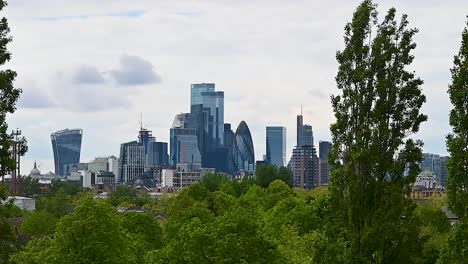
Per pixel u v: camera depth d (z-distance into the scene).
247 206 116.38
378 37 45.81
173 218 94.44
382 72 45.47
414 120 45.16
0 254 43.56
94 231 54.81
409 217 44.62
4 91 43.53
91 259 54.16
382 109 45.00
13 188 175.50
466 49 41.28
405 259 43.97
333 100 46.34
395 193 43.91
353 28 45.88
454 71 41.50
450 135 41.31
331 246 44.81
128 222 79.56
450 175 40.84
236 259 52.44
